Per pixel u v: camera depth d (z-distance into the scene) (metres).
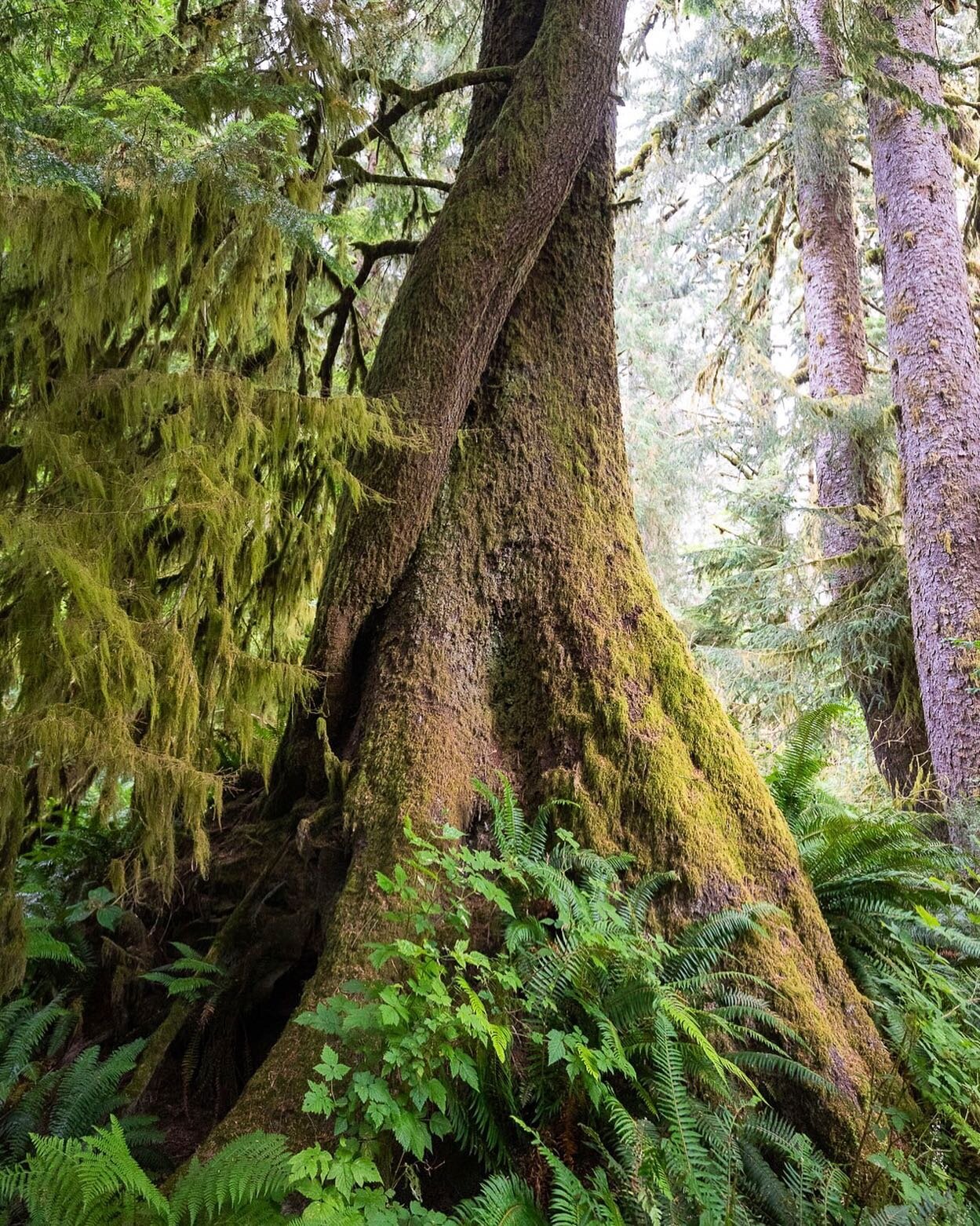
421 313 3.55
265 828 3.54
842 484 7.52
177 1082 3.10
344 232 3.01
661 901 3.15
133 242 2.54
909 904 3.61
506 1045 2.18
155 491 2.70
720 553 9.32
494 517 3.87
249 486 2.94
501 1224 2.07
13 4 2.59
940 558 5.88
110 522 2.61
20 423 2.79
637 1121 2.38
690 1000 2.78
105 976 3.44
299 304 3.52
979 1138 2.49
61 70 3.20
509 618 3.75
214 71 3.09
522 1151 2.55
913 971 3.32
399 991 2.45
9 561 2.48
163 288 3.38
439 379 3.52
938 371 6.18
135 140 2.44
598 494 4.05
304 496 3.73
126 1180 1.91
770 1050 2.86
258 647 3.92
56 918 3.53
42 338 2.84
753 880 3.29
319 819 3.26
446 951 2.39
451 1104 2.40
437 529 3.80
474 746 3.46
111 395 2.78
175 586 3.23
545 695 3.58
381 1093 2.10
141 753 2.46
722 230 9.50
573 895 2.70
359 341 4.64
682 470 12.69
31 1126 2.62
